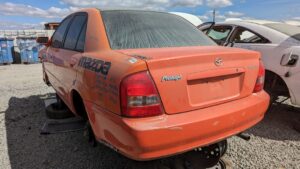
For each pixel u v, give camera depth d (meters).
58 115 4.15
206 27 5.62
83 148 3.31
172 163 2.51
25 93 6.29
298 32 4.29
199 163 2.60
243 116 2.38
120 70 2.00
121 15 2.91
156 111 1.97
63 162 3.00
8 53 13.35
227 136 2.31
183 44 2.77
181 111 2.07
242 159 3.08
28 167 2.91
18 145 3.42
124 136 1.95
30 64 13.68
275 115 4.54
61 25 4.12
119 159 3.03
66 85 3.30
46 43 4.68
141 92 1.93
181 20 3.28
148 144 1.90
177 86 2.04
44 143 3.46
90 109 2.37
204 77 2.17
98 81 2.22
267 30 4.30
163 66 2.00
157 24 2.94
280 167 2.92
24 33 16.91
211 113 2.18
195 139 2.09
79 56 2.80
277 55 3.93
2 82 8.03
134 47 2.54
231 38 4.80
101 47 2.55
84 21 3.11
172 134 1.96
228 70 2.34
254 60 2.61
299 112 4.69
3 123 4.20
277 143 3.51
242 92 2.49
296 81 3.71
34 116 4.51
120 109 1.97
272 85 4.12
